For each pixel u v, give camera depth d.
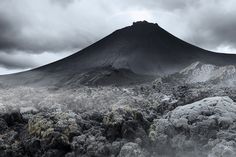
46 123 62.12
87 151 56.97
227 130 56.25
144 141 59.38
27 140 60.19
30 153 59.47
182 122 59.81
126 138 59.56
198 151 55.44
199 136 57.00
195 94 80.69
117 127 61.12
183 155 56.31
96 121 67.19
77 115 67.06
